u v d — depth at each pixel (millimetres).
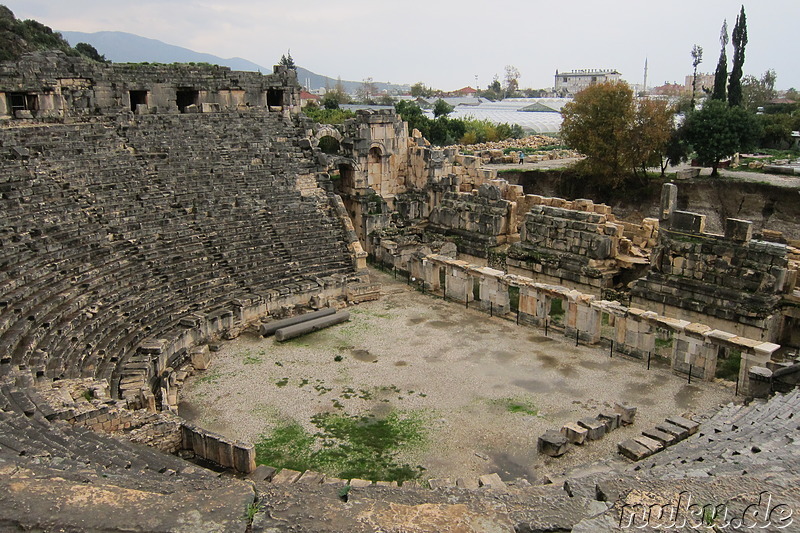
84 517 7633
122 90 44000
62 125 38844
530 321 36781
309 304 38781
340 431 25141
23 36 74812
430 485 20188
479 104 198000
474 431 25109
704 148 63000
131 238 35094
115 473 13523
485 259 49375
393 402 27500
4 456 13992
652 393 28422
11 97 38938
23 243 28891
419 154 56312
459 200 52625
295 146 48688
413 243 48719
